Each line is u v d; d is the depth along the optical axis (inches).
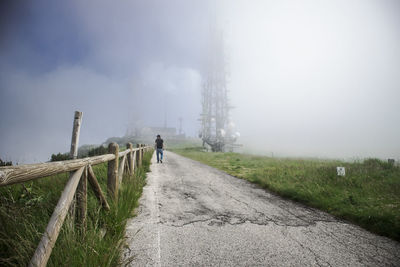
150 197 172.1
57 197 97.8
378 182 205.5
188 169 374.0
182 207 150.7
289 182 229.8
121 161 162.2
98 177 165.5
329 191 183.6
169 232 106.7
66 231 63.7
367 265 82.7
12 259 51.5
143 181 220.2
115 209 106.1
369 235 111.7
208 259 82.4
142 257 81.6
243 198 184.9
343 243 101.4
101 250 72.2
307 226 122.6
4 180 35.7
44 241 51.9
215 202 168.4
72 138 116.3
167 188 209.8
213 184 243.0
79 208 78.6
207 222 123.5
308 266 80.4
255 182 265.4
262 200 180.2
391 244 101.7
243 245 95.9
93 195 119.0
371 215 128.5
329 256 88.6
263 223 125.4
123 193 140.7
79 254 63.7
